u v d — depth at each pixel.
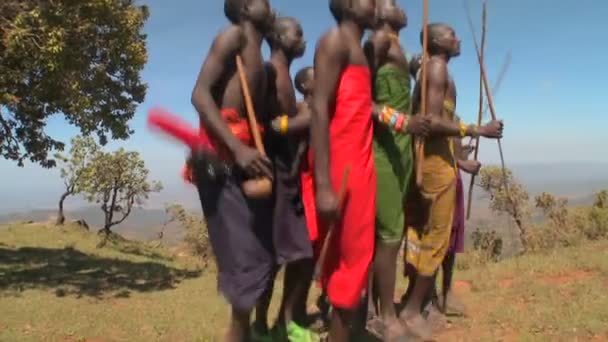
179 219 25.91
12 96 13.26
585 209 14.98
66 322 8.73
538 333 5.66
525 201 14.52
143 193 29.14
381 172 4.56
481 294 7.39
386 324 4.87
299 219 4.36
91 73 14.64
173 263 22.41
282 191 4.27
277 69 4.61
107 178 28.08
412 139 4.92
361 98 4.14
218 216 4.03
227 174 3.96
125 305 10.72
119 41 14.81
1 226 28.91
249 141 4.01
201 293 12.60
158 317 8.77
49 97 14.03
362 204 4.13
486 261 11.66
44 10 12.67
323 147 4.01
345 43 4.07
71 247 24.02
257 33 4.02
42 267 17.95
